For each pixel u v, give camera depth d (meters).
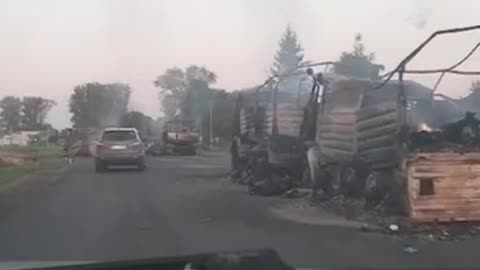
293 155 17.58
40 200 15.18
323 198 15.05
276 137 17.86
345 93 14.50
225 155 47.41
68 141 45.00
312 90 16.75
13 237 9.89
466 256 8.51
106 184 19.97
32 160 38.66
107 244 9.30
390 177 12.38
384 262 8.01
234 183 20.44
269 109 18.61
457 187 11.13
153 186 19.30
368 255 8.48
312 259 8.15
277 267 3.79
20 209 13.41
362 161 13.59
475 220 11.12
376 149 12.84
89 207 13.77
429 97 14.12
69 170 27.88
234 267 3.73
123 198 15.71
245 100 21.41
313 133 16.80
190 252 8.66
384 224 11.01
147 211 13.16
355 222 11.58
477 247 9.27
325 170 15.67
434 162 11.09
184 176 23.58
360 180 14.06
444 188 11.09
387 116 12.31
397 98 12.08
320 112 15.74
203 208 13.75
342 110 14.61
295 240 9.68
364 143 13.46
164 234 10.23
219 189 18.47
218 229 10.80
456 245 9.44
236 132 22.12
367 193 12.96
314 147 16.16
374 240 9.73
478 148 11.86
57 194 16.67
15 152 51.03
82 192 17.23
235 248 8.95
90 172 26.31
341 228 10.93
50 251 8.74
